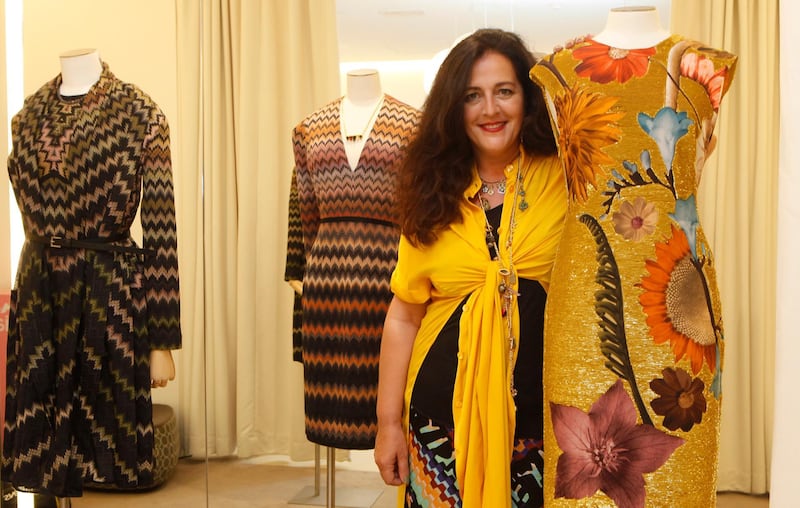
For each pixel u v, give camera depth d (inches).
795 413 58.6
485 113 57.9
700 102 53.9
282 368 108.7
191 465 104.1
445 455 57.9
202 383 105.6
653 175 52.9
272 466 107.5
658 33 55.9
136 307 87.7
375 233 90.4
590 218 53.4
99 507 99.8
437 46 98.0
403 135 90.9
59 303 86.9
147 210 89.4
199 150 105.3
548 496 52.5
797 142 58.4
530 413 56.7
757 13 101.3
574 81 55.1
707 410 51.7
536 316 56.8
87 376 86.3
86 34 101.7
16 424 88.4
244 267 108.4
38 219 88.3
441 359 58.4
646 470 50.5
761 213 103.0
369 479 103.7
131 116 89.8
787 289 58.8
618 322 51.7
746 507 103.1
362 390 90.3
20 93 99.0
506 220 57.4
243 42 105.9
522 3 95.2
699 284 52.5
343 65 102.8
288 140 106.9
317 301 91.6
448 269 57.9
